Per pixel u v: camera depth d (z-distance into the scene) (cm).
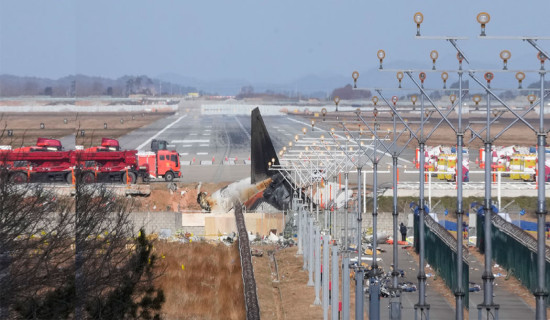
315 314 14225
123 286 11438
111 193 18388
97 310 10894
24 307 10312
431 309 14000
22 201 12356
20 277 10725
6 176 11319
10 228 11000
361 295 11288
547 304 14362
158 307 11594
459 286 12275
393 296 14612
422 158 14975
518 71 11594
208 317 13800
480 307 11862
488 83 12425
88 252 12294
